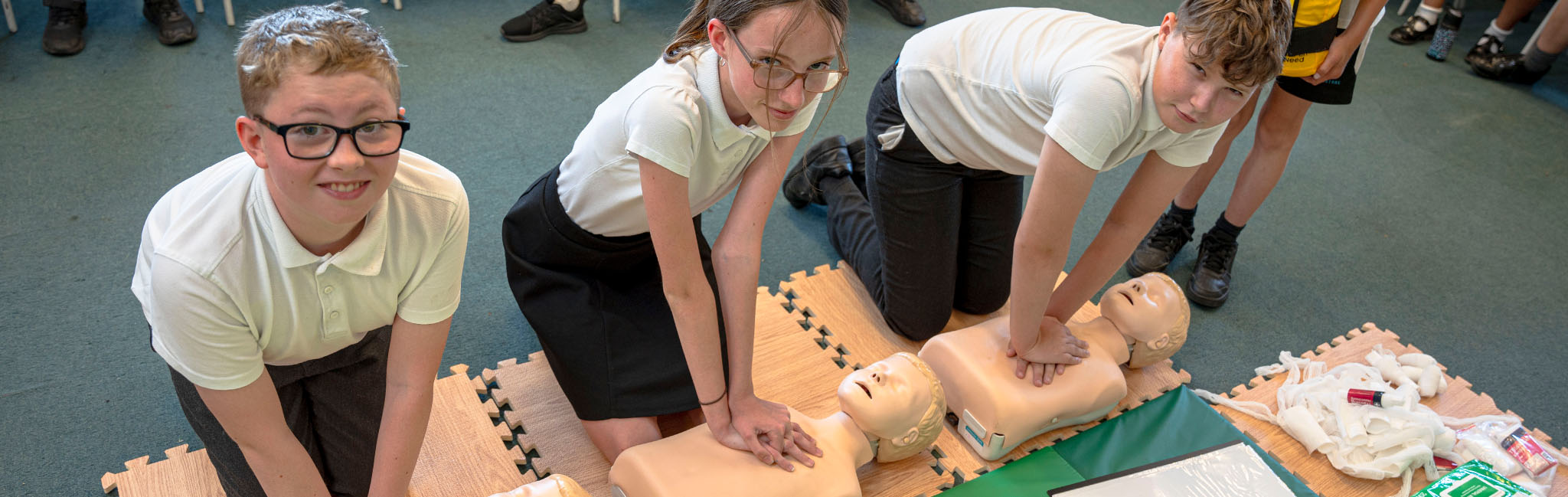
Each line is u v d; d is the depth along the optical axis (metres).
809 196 2.22
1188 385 1.86
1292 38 1.70
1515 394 1.94
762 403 1.40
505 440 1.57
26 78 2.48
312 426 1.32
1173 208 2.18
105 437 1.53
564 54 2.93
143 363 1.68
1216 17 1.10
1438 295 2.24
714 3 1.04
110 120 2.34
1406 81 3.35
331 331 1.09
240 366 1.01
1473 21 3.87
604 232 1.43
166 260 0.92
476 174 2.29
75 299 1.79
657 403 1.49
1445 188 2.72
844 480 1.38
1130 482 1.57
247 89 0.80
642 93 1.15
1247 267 2.27
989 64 1.48
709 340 1.28
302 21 0.81
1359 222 2.51
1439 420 1.65
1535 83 3.42
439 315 1.12
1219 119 1.19
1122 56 1.26
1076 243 2.28
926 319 1.82
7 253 1.88
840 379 1.74
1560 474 1.65
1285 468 1.63
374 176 0.87
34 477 1.45
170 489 1.41
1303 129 2.96
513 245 1.53
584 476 1.51
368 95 0.81
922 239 1.73
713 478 1.33
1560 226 2.59
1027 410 1.56
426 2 3.16
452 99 2.60
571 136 2.50
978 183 1.75
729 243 1.28
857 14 3.42
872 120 1.75
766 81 1.03
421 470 1.47
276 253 0.97
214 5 2.95
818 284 2.00
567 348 1.48
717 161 1.22
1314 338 2.05
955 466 1.60
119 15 2.83
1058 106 1.28
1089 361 1.65
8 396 1.58
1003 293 1.92
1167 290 1.76
